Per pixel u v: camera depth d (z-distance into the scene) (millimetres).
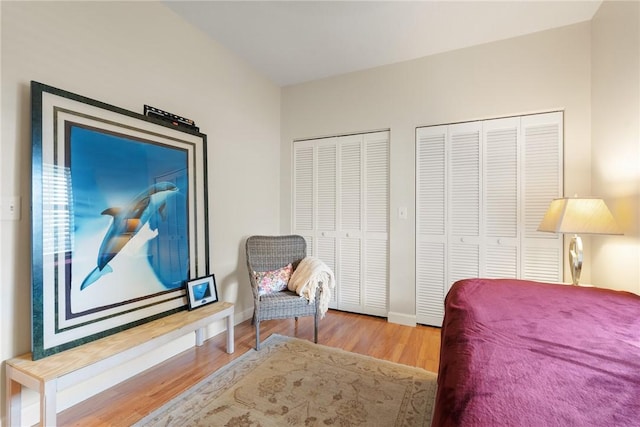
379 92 3031
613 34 1968
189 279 2264
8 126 1419
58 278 1516
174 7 2178
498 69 2566
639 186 1711
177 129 2203
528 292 1508
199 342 2385
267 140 3328
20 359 1418
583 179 2312
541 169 2457
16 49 1438
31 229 1431
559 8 2156
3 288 1409
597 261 2195
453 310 1307
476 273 2670
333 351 2299
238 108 2887
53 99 1521
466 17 2254
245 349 2334
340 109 3227
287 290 2697
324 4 2119
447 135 2768
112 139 1789
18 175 1453
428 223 2844
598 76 2168
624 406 620
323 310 2562
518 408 619
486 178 2635
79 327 1595
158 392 1764
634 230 1758
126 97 1919
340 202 3279
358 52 2771
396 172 2953
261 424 1503
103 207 1731
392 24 2348
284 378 1913
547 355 850
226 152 2746
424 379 1908
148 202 1988
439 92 2777
